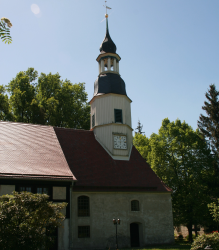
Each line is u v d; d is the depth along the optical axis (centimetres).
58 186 2344
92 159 2928
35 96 4534
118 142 3138
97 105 3319
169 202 2914
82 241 2425
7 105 4147
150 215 2784
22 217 1409
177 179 3547
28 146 2623
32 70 4800
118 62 3625
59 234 2252
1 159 2316
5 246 1308
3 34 683
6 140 2614
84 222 2484
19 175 2172
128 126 3281
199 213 3262
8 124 2911
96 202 2594
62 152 2684
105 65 3703
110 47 3594
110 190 2664
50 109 4184
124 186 2736
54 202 2291
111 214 2614
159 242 2738
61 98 4441
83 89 4884
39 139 2797
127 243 2588
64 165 2497
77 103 4725
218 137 4228
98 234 2503
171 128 3862
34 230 1405
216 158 4144
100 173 2791
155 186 2897
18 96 4147
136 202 2791
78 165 2780
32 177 2200
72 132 3197
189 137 3825
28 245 1370
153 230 2747
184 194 3438
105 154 3072
